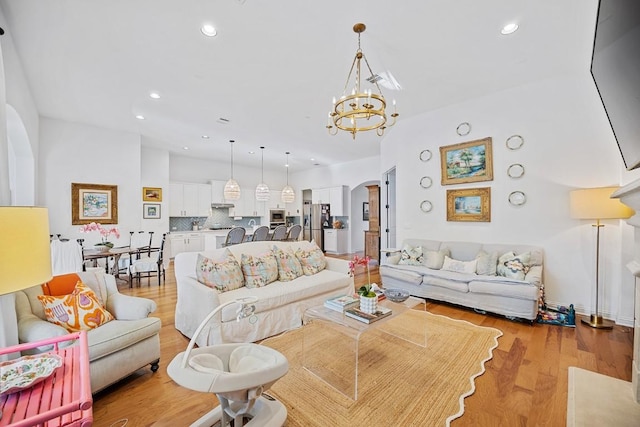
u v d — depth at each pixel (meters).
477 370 2.20
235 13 2.28
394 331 2.96
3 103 1.73
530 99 3.66
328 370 2.22
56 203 4.84
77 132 5.05
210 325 2.45
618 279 3.14
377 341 2.73
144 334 2.07
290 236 7.72
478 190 4.09
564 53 2.92
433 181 4.59
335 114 2.83
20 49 2.79
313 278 3.45
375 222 7.66
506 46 2.78
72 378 1.29
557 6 2.23
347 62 3.04
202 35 2.57
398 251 4.60
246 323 2.64
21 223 1.12
